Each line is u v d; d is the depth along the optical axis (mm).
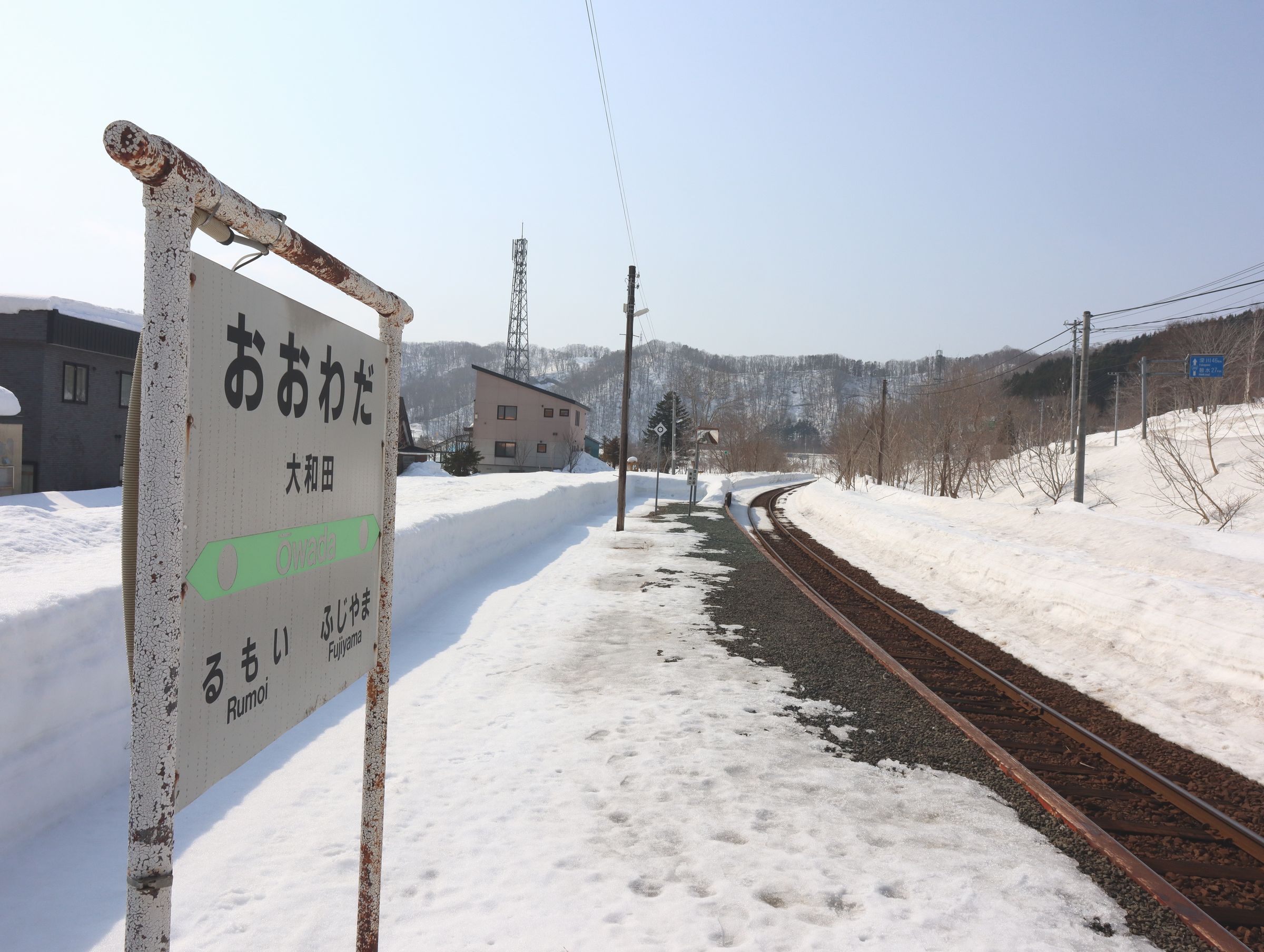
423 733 5488
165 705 1243
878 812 4539
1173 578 10344
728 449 80688
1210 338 48219
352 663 2217
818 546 22750
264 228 1496
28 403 19766
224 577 1499
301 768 4742
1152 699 7539
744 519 31609
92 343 21047
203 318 1358
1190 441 37125
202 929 3059
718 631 9383
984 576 14141
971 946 3238
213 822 3988
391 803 4344
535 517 18031
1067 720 6539
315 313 1879
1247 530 22422
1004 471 48969
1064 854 4121
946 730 6121
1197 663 8070
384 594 2336
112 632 4309
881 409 50094
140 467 1210
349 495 2145
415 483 26406
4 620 3570
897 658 8867
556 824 4227
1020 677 8336
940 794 4852
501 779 4777
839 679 7465
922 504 29562
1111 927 3447
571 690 6758
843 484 59938
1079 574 11773
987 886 3729
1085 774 5539
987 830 4359
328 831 3963
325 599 2023
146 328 1197
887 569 17734
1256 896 3926
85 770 4008
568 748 5363
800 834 4215
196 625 1401
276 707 1758
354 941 3062
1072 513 19703
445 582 10766
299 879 3484
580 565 14320
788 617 10516
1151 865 4184
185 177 1189
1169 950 3295
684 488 44625
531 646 8227
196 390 1350
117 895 3219
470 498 16484
